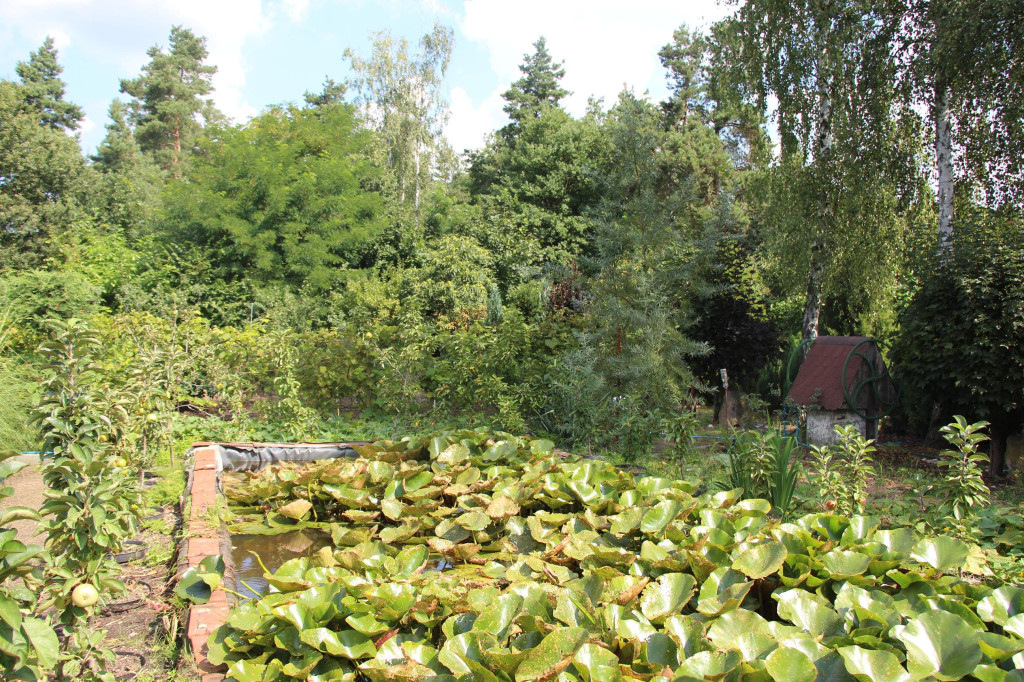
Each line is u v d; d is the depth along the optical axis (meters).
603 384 6.76
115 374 6.45
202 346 7.57
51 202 21.97
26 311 10.40
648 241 7.30
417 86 24.62
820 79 9.99
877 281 10.88
